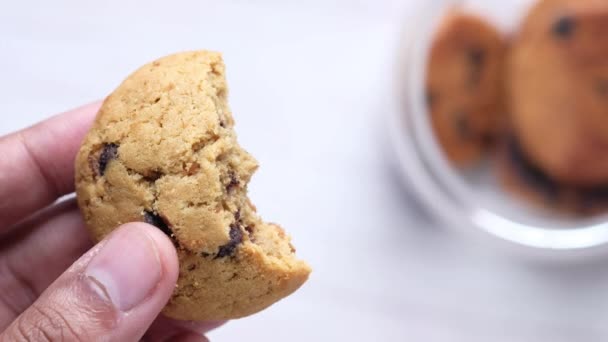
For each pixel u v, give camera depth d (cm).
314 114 34
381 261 34
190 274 24
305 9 34
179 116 24
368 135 34
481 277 35
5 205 28
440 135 35
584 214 36
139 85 24
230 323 34
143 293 23
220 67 25
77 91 34
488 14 36
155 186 24
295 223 34
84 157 24
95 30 34
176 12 34
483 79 36
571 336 35
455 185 35
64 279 23
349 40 34
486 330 35
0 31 33
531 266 35
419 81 35
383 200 34
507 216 36
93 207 24
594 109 35
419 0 35
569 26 36
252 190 34
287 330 34
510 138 36
